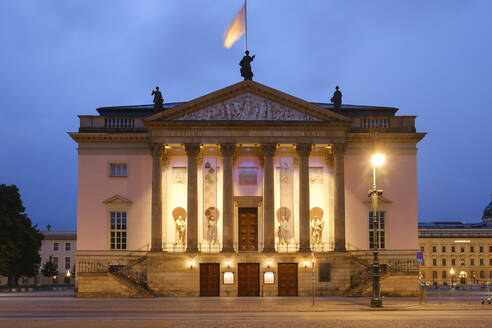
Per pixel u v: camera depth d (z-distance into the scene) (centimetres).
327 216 6969
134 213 6975
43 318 3834
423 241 16725
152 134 6688
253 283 6556
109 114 7500
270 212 6619
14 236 9412
